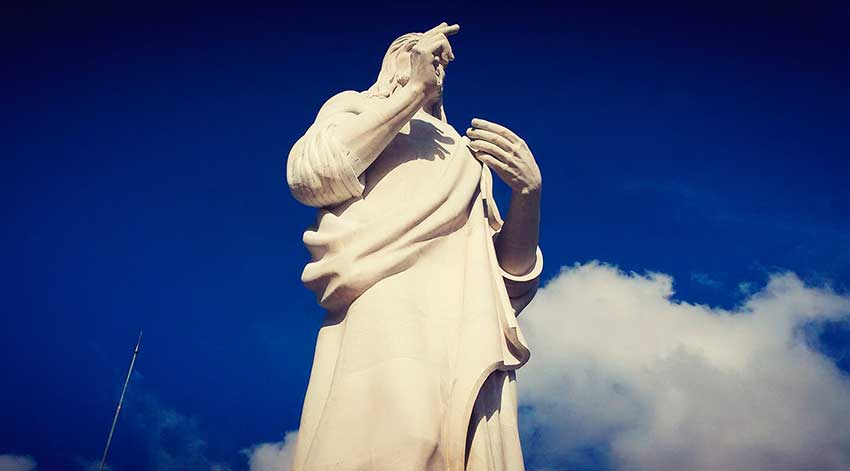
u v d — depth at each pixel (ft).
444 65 53.72
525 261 56.18
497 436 47.52
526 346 50.80
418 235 49.60
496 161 54.29
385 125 51.60
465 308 49.34
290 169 53.11
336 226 50.31
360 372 45.96
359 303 48.44
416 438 42.88
